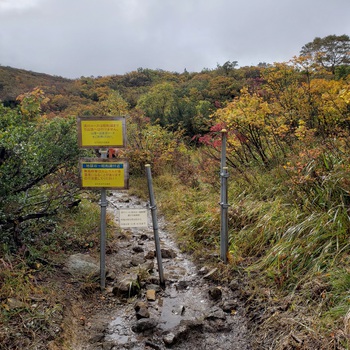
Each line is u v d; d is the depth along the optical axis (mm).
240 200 5434
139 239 5379
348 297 2732
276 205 4660
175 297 3689
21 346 2590
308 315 2787
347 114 5543
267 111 6191
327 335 2457
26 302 3041
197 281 3992
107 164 3588
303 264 3473
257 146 6477
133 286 3709
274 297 3254
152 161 9875
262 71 8000
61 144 4375
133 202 7715
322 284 3029
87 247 4703
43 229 4656
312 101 6441
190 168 8242
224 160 4105
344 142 4887
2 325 2721
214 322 3168
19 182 4039
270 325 2895
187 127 13500
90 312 3367
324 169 4410
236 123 6367
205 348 2891
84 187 3627
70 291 3562
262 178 5828
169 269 4316
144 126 11867
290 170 4867
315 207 4148
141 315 3252
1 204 3730
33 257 3783
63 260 4125
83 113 18578
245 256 4254
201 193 6938
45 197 4270
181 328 3029
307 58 6965
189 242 5031
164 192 7965
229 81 22094
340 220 3668
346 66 11062
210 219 5254
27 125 4723
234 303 3416
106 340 2980
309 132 5281
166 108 17641
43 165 4270
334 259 3244
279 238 4090
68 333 2928
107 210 6848
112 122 3502
